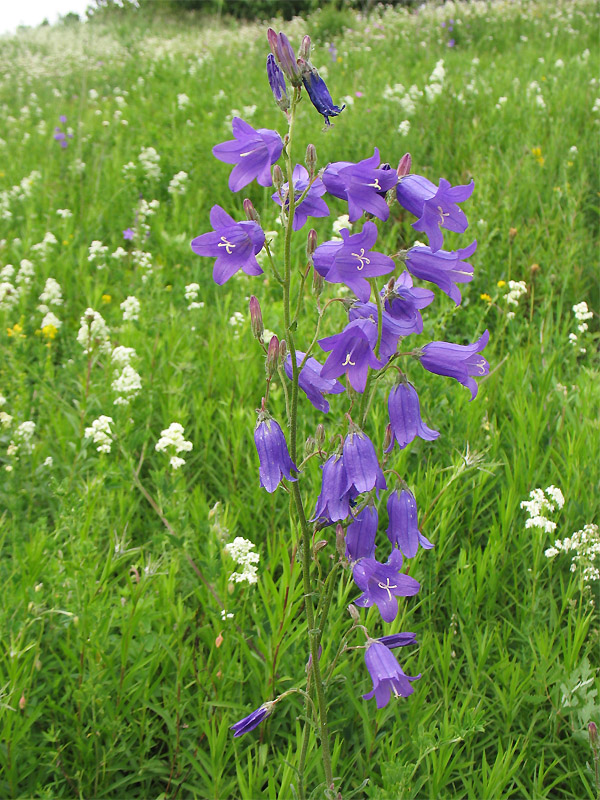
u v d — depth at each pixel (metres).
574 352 4.67
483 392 4.08
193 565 2.97
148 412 4.18
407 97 9.02
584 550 3.00
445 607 3.23
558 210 6.07
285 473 1.98
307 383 2.10
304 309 4.98
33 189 7.95
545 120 8.05
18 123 11.84
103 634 2.70
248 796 2.36
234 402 4.35
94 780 2.58
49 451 4.04
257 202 7.39
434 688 2.87
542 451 3.98
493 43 14.47
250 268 1.98
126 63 16.02
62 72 16.55
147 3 25.00
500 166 6.91
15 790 2.46
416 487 3.37
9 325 5.28
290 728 2.81
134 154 9.16
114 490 3.59
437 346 1.99
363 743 2.75
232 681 2.71
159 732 2.78
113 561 2.92
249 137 1.92
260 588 2.87
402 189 1.87
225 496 3.80
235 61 14.63
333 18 17.64
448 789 2.65
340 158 7.76
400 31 15.91
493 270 5.43
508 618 3.18
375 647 1.97
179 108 10.84
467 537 3.53
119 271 6.13
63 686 2.84
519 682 2.75
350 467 1.89
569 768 2.63
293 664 2.79
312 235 1.89
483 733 2.77
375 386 2.07
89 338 4.37
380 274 1.86
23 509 3.72
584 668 2.66
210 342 4.83
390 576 2.00
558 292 5.43
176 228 6.89
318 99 1.87
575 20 15.70
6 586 2.90
